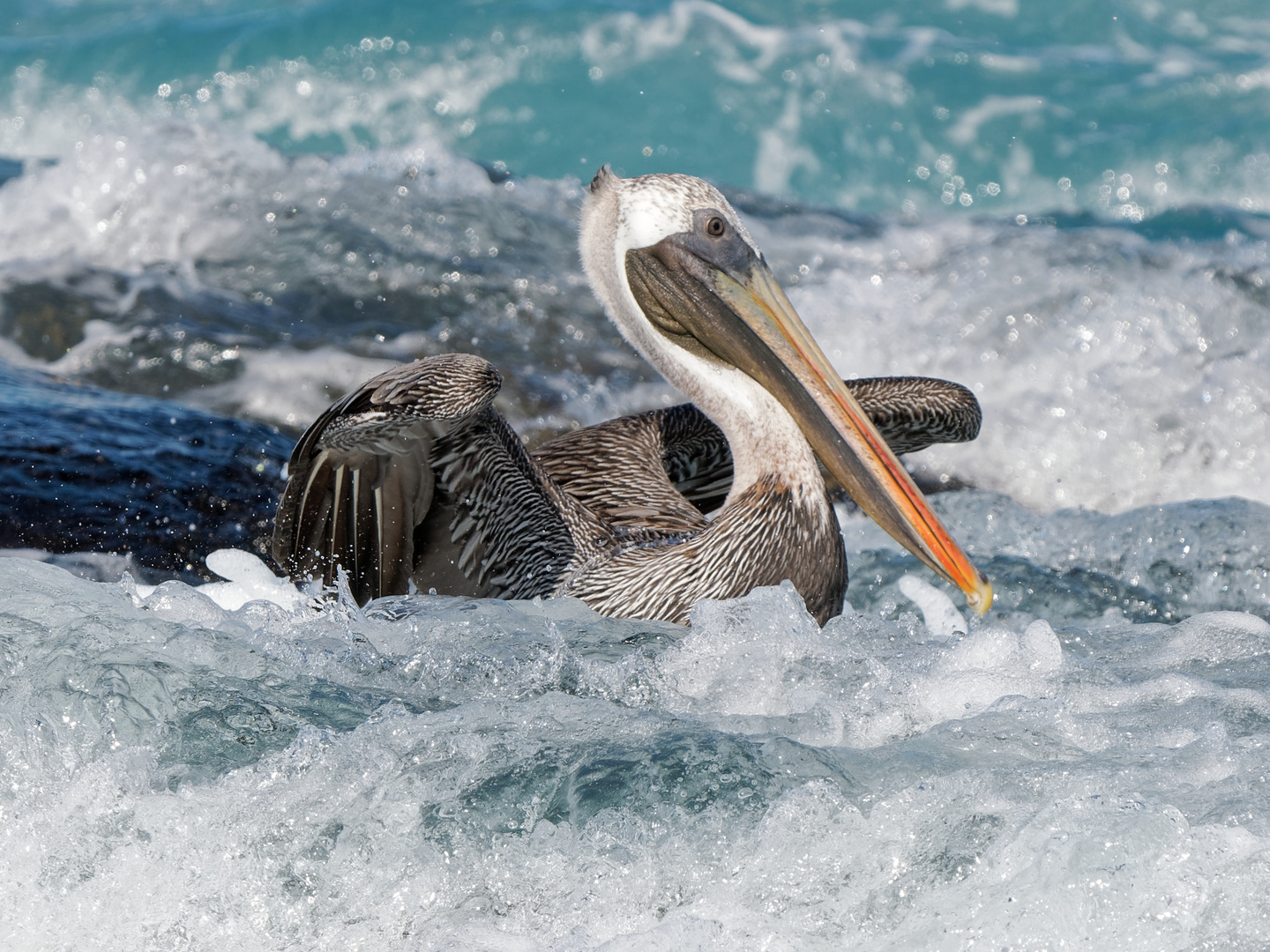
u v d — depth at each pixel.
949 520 13.90
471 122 31.73
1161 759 7.09
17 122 31.55
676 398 17.61
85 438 12.87
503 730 7.29
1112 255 20.12
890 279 20.56
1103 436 17.59
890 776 6.93
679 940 6.00
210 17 33.56
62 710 7.20
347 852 6.55
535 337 18.33
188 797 6.71
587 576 10.30
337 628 8.60
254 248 19.42
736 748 7.10
